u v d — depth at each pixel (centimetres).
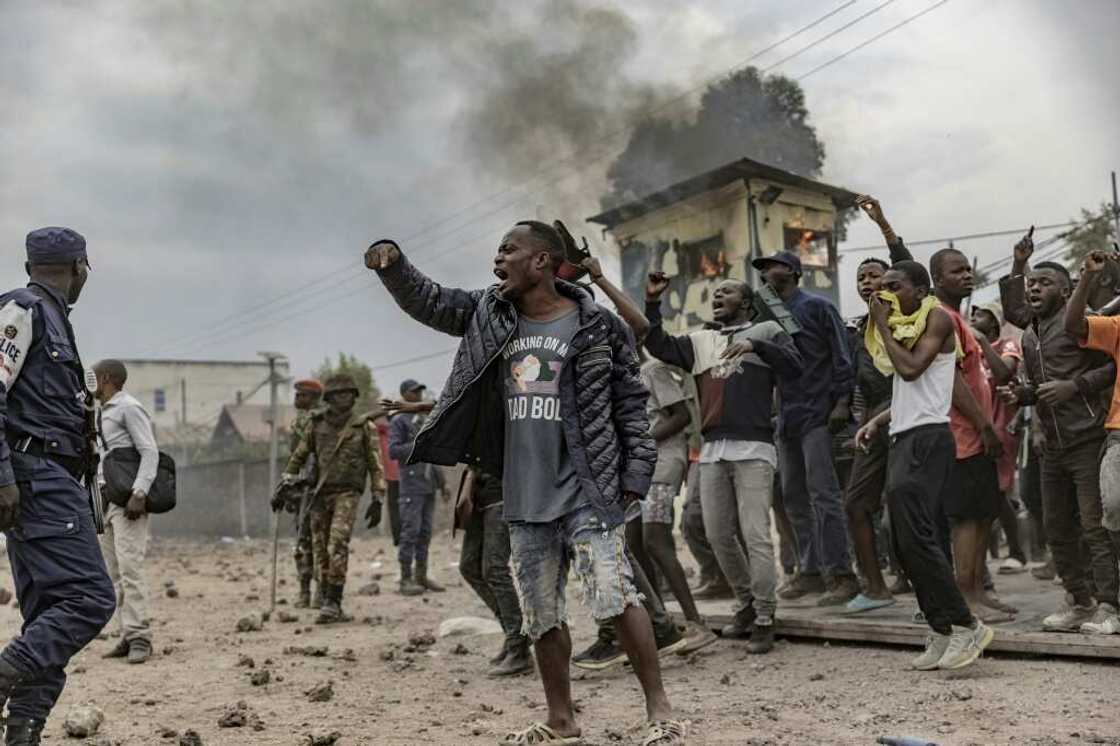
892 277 523
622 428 412
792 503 733
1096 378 554
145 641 685
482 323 414
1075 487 577
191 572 1441
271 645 745
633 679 575
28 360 392
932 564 507
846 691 505
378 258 398
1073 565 577
